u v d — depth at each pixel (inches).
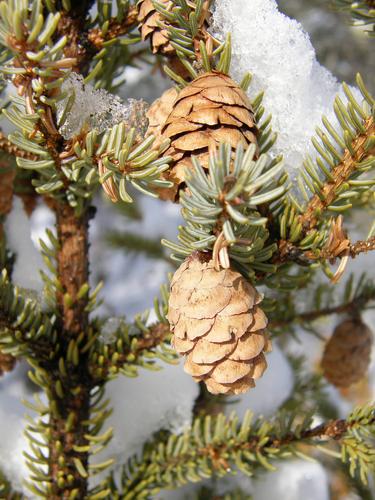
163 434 8.4
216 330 4.8
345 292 8.9
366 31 6.8
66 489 7.0
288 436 7.0
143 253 13.6
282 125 6.0
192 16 5.1
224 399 8.7
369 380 14.2
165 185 4.7
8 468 8.2
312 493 10.1
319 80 6.3
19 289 7.3
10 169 7.2
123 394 8.3
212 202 4.4
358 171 5.5
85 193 6.3
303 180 6.1
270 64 5.9
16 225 8.1
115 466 8.3
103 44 6.7
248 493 9.7
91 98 5.4
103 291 16.1
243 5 5.7
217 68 5.2
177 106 4.9
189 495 9.3
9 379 11.1
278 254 5.7
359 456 6.5
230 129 4.7
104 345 7.1
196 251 5.0
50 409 6.9
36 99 4.6
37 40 4.1
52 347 7.0
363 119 5.3
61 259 7.2
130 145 4.7
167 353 7.1
